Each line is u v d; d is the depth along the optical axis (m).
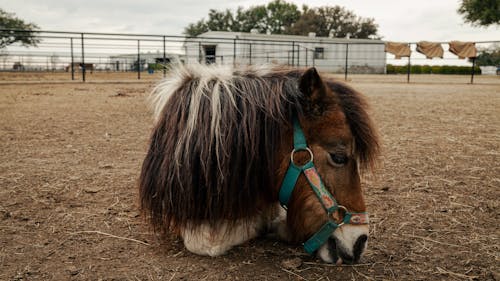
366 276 2.43
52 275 2.38
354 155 2.41
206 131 2.46
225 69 2.81
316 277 2.41
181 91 2.70
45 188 3.97
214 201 2.46
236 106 2.49
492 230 3.09
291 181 2.43
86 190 3.92
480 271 2.49
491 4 35.25
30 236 2.91
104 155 5.32
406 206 3.58
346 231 2.42
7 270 2.42
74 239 2.88
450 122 7.98
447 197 3.79
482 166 4.77
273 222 2.95
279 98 2.44
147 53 24.91
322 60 40.50
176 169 2.48
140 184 2.73
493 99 12.74
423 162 4.95
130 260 2.57
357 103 2.48
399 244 2.85
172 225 2.76
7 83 18.42
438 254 2.71
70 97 12.54
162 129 2.68
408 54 23.72
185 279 2.35
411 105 10.87
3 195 3.74
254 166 2.45
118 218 3.28
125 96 13.03
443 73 51.56
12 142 6.00
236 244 2.71
